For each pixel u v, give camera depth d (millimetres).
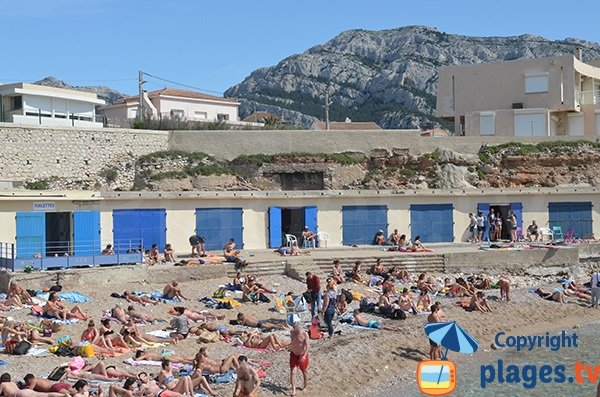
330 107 190875
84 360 23859
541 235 47688
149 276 35000
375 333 29344
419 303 33906
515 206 48156
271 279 36781
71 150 46406
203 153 50625
